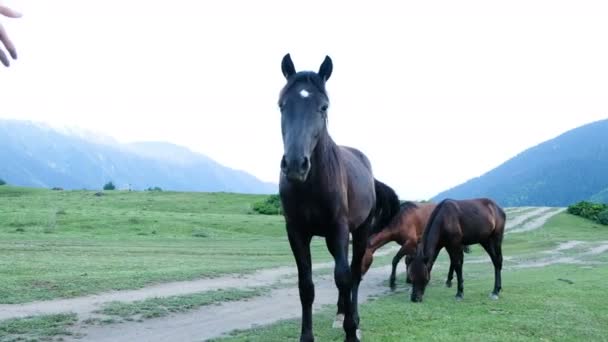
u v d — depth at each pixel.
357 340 6.93
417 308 10.42
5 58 2.78
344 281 6.19
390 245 31.39
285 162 5.57
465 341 7.52
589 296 12.26
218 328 8.61
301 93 5.83
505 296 12.21
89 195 69.25
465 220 12.29
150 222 36.38
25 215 36.12
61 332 7.86
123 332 8.12
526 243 35.38
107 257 18.62
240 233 36.47
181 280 13.53
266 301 11.30
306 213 6.14
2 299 9.86
